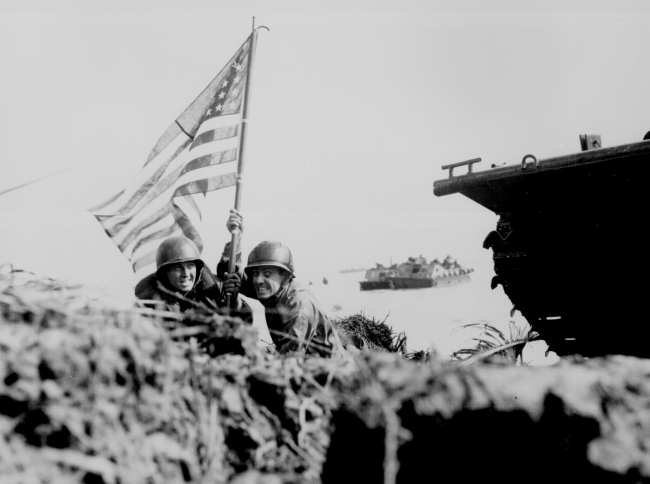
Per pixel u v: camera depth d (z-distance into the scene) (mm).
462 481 1795
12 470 1410
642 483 1656
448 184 5711
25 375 1512
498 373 1854
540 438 1771
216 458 1671
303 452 1744
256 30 5387
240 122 5223
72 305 1696
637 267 4934
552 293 5363
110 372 1604
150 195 5355
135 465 1534
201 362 1800
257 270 3982
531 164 5203
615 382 1793
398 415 1840
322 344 3787
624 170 4848
